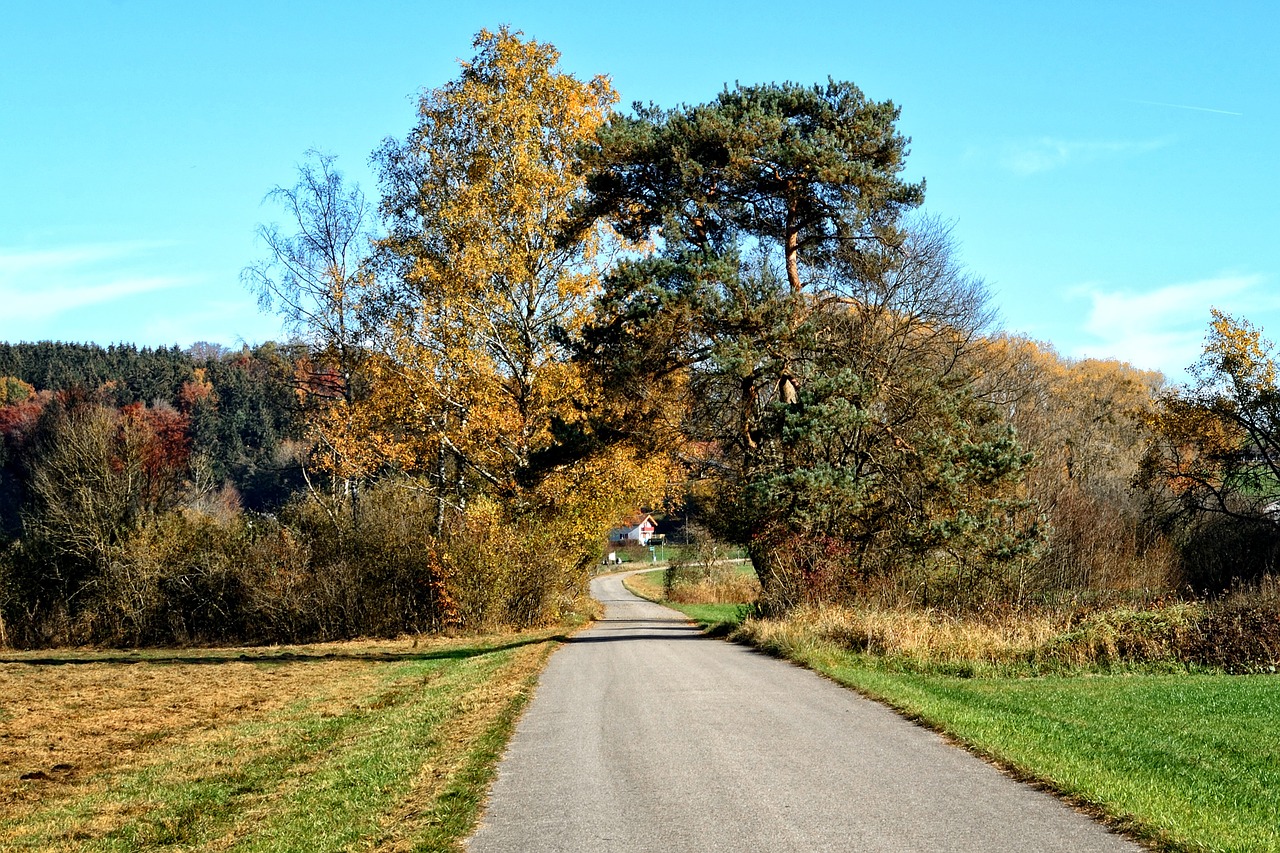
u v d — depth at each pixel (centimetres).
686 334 2577
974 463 2488
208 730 1633
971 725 1102
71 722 1836
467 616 3475
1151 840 670
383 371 3189
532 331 3153
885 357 2769
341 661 2820
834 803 796
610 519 3434
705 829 741
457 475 3531
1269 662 1820
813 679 1609
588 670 1869
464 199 3066
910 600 2389
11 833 970
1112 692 1455
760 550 2572
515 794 888
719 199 2645
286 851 774
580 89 3203
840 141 2602
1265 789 834
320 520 3881
